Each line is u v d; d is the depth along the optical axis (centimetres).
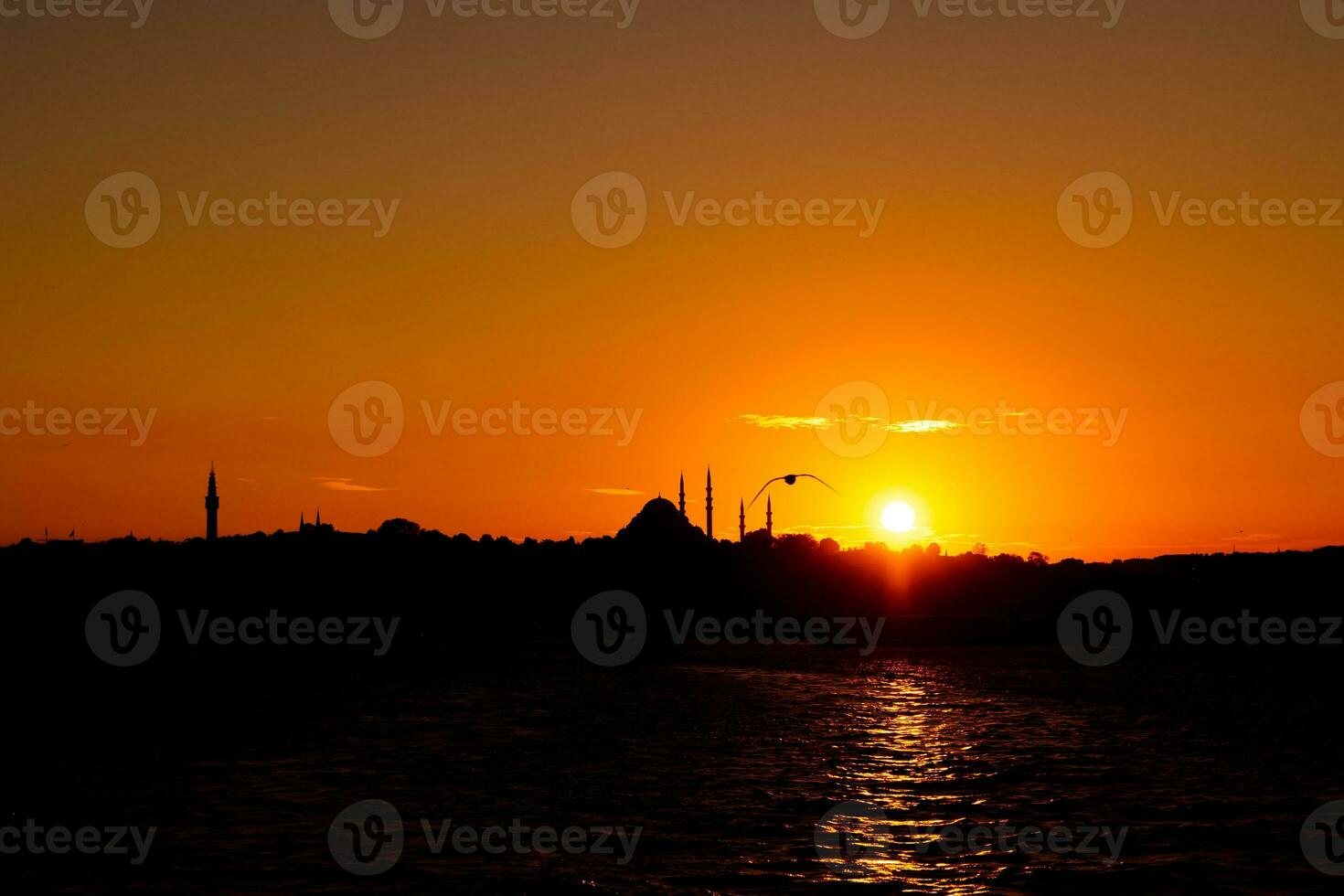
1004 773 4850
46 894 3039
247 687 10338
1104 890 3081
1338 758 5319
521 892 3022
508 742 6016
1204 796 4300
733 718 7288
